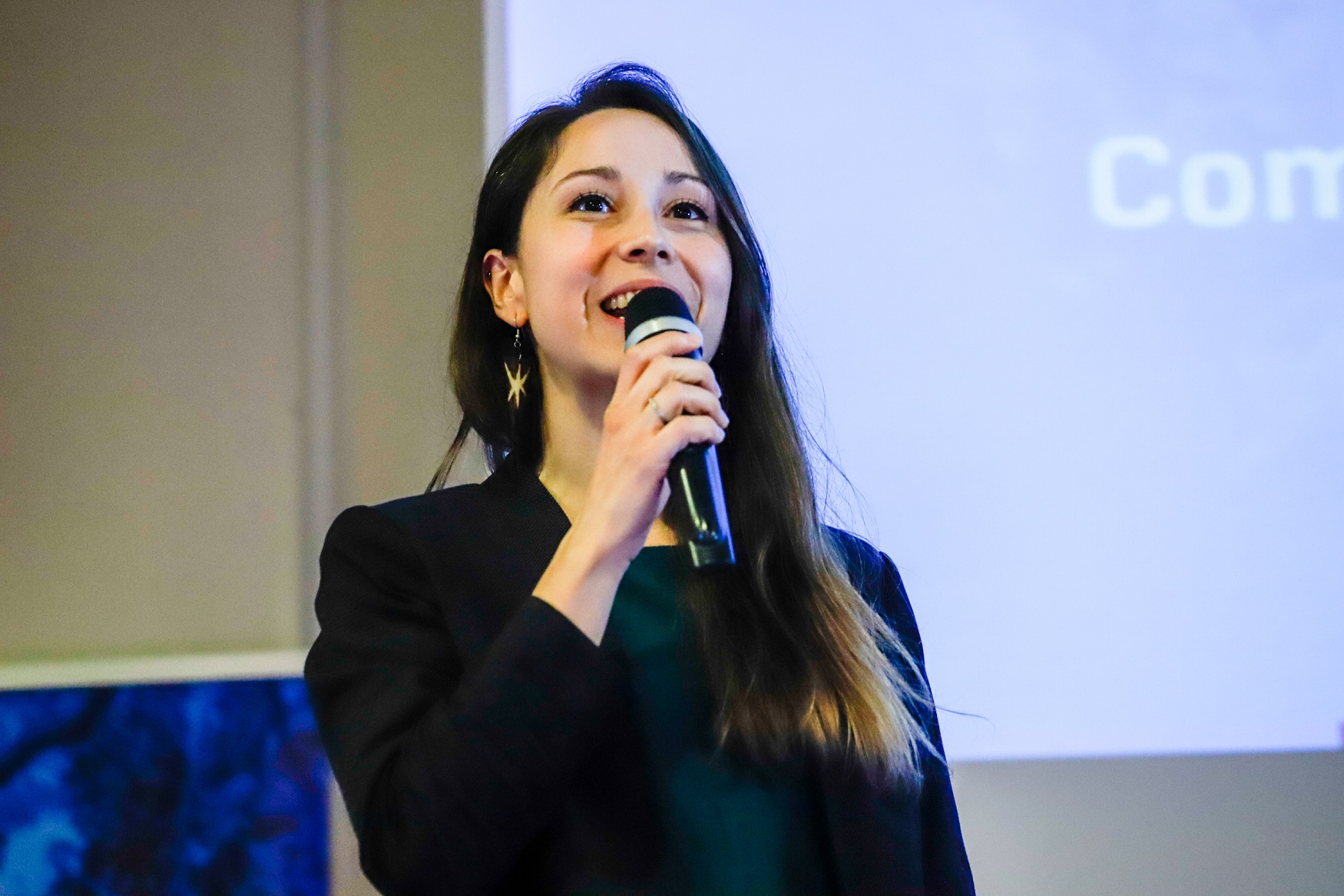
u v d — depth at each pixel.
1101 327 5.29
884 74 5.42
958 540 5.14
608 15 5.47
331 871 5.00
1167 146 5.41
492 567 2.51
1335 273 5.36
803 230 5.29
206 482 5.48
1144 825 5.02
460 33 5.62
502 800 2.08
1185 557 5.16
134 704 5.11
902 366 5.23
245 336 5.56
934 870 2.63
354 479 5.46
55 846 4.98
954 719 5.04
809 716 2.44
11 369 5.52
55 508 5.46
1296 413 5.26
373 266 5.56
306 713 5.14
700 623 2.51
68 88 5.66
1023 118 5.40
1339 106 5.47
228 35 5.69
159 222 5.62
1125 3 5.48
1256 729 5.08
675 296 2.38
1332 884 5.00
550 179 2.67
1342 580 5.17
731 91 5.39
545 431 2.78
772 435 2.80
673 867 2.28
